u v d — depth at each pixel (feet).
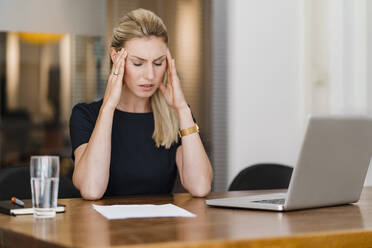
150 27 7.09
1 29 12.41
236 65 13.64
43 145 13.98
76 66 13.76
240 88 13.65
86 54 13.78
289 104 13.78
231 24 13.70
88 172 6.51
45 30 12.72
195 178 6.95
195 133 7.18
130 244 3.61
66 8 12.86
